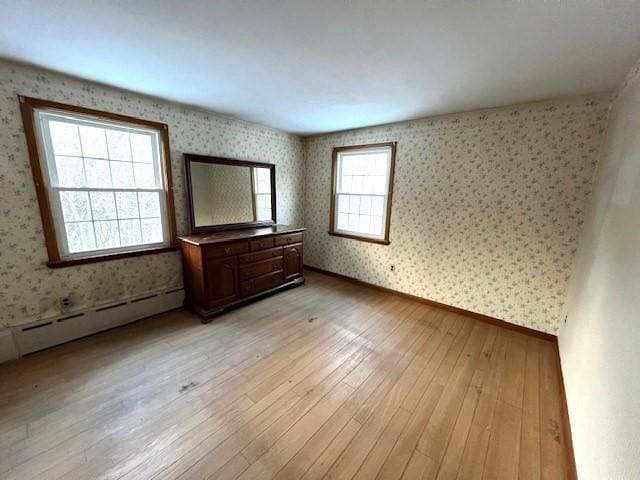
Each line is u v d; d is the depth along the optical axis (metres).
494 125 2.63
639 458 0.80
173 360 2.13
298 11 1.29
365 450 1.44
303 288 3.77
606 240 1.58
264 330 2.62
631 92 1.65
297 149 4.25
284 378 1.97
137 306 2.74
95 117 2.29
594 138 2.21
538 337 2.62
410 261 3.38
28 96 1.98
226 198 3.35
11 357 2.09
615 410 1.03
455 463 1.39
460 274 3.01
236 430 1.54
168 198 2.84
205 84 2.24
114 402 1.71
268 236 3.27
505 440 1.53
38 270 2.18
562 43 1.48
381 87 2.22
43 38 1.56
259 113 3.04
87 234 2.41
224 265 2.85
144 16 1.35
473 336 2.62
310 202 4.43
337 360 2.20
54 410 1.63
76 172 2.29
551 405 1.79
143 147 2.66
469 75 1.94
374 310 3.11
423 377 2.02
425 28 1.41
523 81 2.00
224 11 1.30
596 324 1.47
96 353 2.21
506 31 1.40
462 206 2.91
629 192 1.34
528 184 2.53
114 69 1.97
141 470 1.30
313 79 2.10
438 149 3.00
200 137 3.03
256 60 1.81
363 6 1.25
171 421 1.58
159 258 2.86
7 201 2.00
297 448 1.44
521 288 2.66
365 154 3.70
